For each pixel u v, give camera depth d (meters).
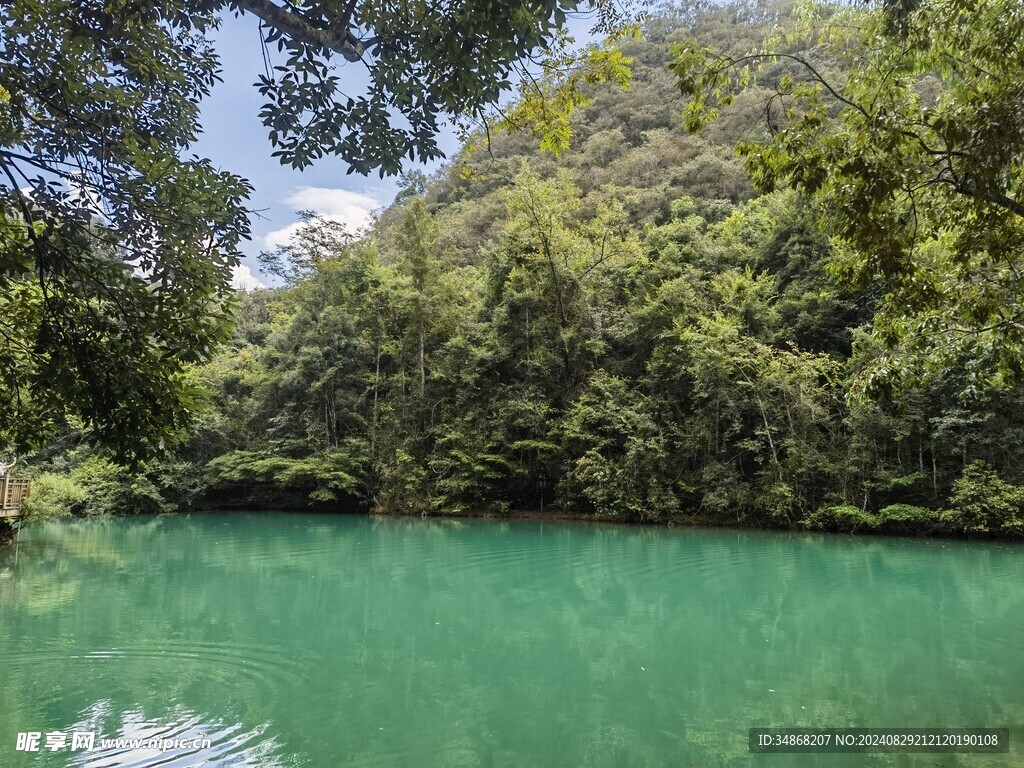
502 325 23.84
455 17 3.41
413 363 26.73
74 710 5.42
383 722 5.35
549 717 5.52
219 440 27.62
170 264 4.02
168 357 4.22
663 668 6.91
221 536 18.06
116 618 8.62
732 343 19.36
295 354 26.89
